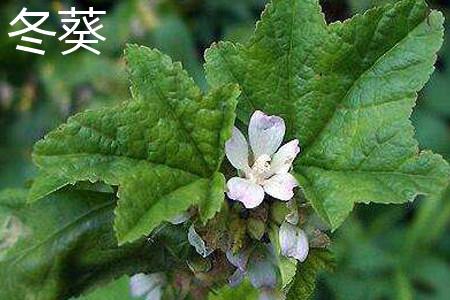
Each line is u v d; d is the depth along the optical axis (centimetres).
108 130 17
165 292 20
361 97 18
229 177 18
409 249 53
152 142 17
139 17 61
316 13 18
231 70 18
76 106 60
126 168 17
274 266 18
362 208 54
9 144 60
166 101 17
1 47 61
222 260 19
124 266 20
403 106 17
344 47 18
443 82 58
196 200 17
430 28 17
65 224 19
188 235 18
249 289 20
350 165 17
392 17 17
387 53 17
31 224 19
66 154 16
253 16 64
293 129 18
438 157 17
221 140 17
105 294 24
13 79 62
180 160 17
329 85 18
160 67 17
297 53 18
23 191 20
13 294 19
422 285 54
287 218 17
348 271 51
